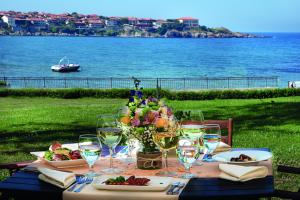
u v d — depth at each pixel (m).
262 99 22.89
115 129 3.60
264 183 3.22
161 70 83.81
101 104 20.45
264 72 83.06
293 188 6.73
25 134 11.83
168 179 3.26
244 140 10.76
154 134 3.45
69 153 3.85
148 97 3.69
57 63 97.94
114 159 3.95
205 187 3.16
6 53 127.19
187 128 3.80
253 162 3.66
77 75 74.69
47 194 3.14
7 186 3.23
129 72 79.81
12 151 9.70
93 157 3.46
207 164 3.72
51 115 15.36
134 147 4.32
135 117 3.56
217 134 3.84
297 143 10.32
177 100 23.16
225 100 22.53
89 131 12.32
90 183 3.29
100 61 103.12
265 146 10.00
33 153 4.05
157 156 3.59
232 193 3.03
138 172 3.54
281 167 4.16
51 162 3.69
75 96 25.09
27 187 3.21
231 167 3.39
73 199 3.07
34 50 142.00
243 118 14.80
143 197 3.00
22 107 19.17
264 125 13.14
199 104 19.77
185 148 3.38
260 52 145.75
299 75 77.75
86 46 171.50
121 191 3.10
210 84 55.94
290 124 13.28
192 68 88.69
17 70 83.12
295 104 18.83
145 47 169.75
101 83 61.22
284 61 109.94
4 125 13.33
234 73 80.69
